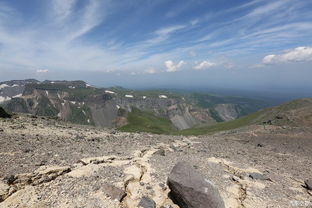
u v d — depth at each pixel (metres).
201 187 12.51
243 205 13.45
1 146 19.52
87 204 11.95
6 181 12.84
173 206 12.94
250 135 58.16
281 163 26.48
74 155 19.83
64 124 47.16
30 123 37.16
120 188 13.76
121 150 24.78
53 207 11.38
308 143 45.00
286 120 79.38
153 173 17.11
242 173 19.52
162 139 40.22
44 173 14.59
